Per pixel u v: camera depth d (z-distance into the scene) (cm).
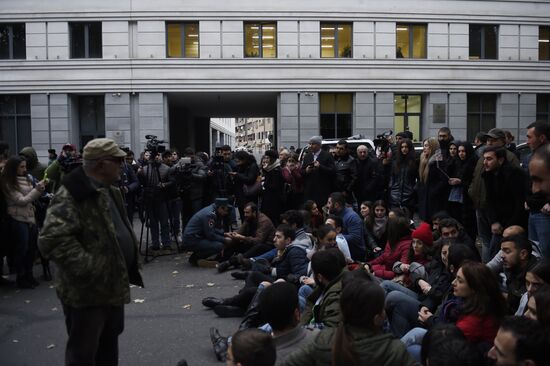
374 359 268
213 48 2467
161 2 2439
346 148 1043
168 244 1066
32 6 2420
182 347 524
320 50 2508
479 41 2600
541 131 520
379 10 2495
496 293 372
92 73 2441
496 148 626
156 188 1034
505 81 2564
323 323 416
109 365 380
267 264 768
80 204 345
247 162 1088
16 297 720
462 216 818
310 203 887
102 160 364
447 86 2534
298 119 2497
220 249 910
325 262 436
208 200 1137
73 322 349
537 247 503
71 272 333
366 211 845
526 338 241
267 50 2517
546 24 2594
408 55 2550
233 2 2459
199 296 723
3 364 480
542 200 507
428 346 300
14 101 2491
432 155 868
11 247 770
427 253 609
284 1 2472
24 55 2477
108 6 2427
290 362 300
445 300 472
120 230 386
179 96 2616
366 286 281
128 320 616
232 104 2991
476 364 276
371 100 2508
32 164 885
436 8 2523
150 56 2448
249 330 277
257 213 907
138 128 2466
